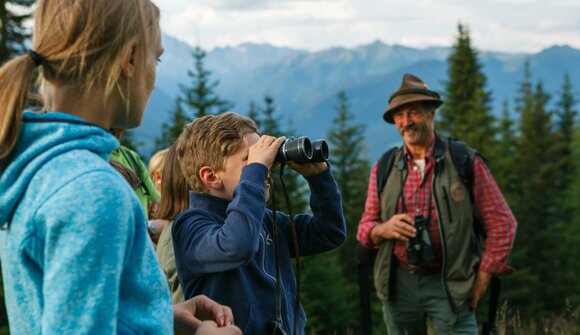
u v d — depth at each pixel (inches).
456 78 1428.4
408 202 163.8
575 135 1691.7
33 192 41.4
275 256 75.1
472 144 1331.2
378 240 166.7
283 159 72.9
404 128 163.5
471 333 159.5
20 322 43.1
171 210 95.9
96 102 45.3
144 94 47.6
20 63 43.0
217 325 58.9
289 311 77.6
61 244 39.2
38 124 43.0
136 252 43.8
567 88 2079.2
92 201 39.8
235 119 78.2
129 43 44.8
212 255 67.1
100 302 38.9
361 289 172.9
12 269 42.6
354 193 1530.5
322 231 84.3
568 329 227.6
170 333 45.3
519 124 1685.5
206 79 1220.5
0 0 451.8
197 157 77.7
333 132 1563.7
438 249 159.3
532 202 1460.4
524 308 1151.6
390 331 171.6
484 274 157.5
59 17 43.8
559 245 1389.0
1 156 42.5
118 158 121.6
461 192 158.4
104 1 43.9
